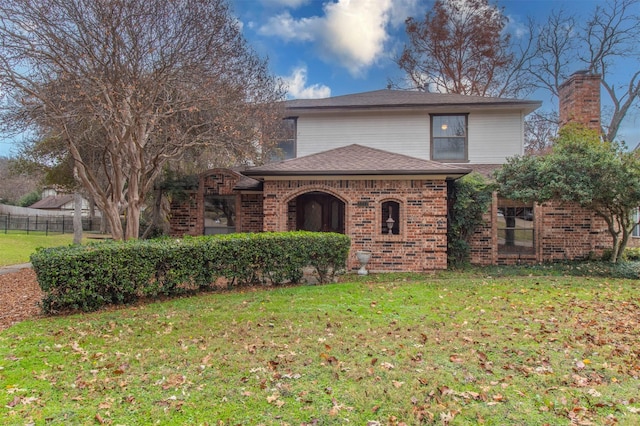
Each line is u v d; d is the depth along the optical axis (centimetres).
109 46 881
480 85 2583
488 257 1288
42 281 708
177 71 938
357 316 666
